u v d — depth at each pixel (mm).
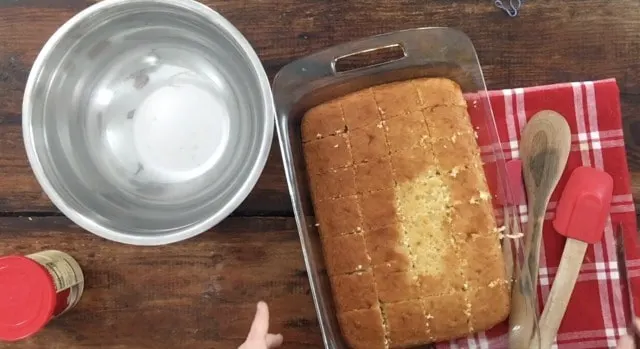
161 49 766
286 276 766
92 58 740
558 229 750
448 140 710
